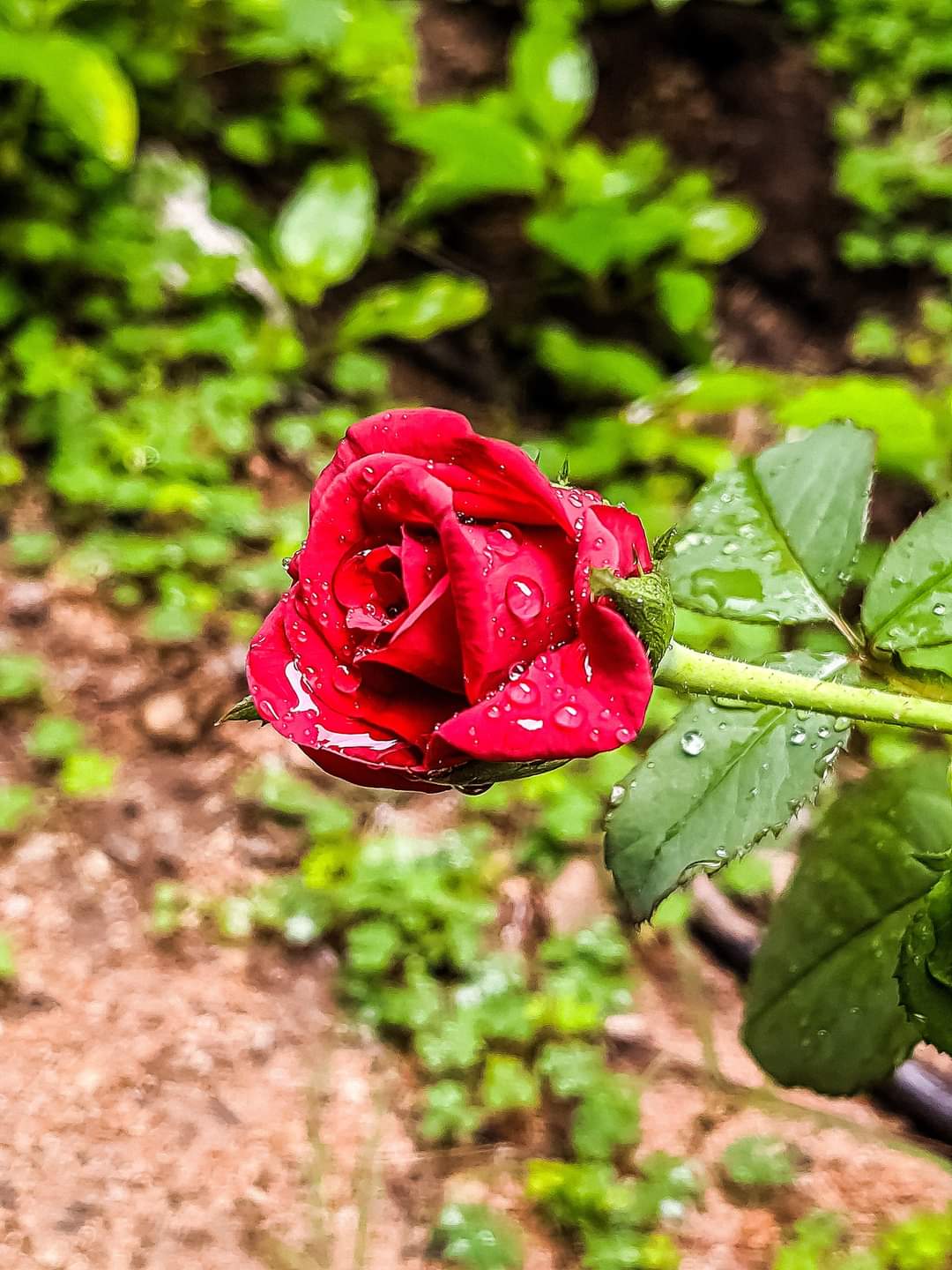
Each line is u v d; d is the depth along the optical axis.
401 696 0.22
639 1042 0.44
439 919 0.45
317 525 0.22
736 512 0.28
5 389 0.61
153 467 0.59
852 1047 0.30
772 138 0.84
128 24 0.66
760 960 0.31
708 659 0.25
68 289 0.64
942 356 0.82
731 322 0.83
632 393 0.73
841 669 0.27
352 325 0.68
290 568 0.23
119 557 0.55
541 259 0.77
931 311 0.83
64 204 0.63
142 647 0.53
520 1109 0.41
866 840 0.30
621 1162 0.40
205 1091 0.40
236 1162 0.38
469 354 0.76
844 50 0.86
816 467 0.28
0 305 0.61
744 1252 0.38
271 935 0.44
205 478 0.60
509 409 0.75
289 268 0.68
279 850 0.47
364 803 0.50
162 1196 0.37
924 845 0.30
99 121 0.57
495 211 0.77
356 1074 0.41
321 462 0.64
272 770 0.49
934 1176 0.40
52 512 0.58
